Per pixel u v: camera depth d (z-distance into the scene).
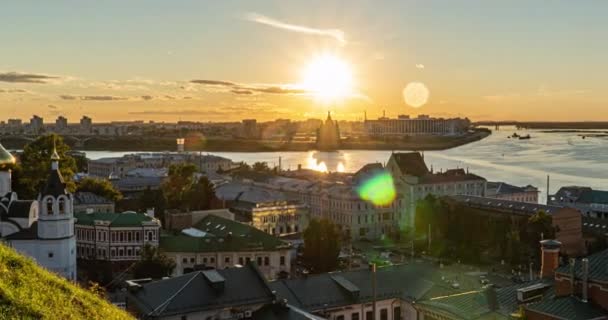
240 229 162.38
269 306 82.00
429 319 87.38
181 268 145.88
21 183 173.50
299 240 191.12
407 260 178.50
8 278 41.41
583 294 68.75
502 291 82.81
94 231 152.00
